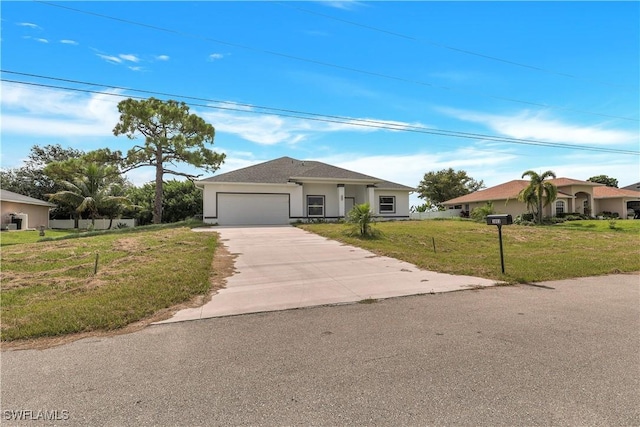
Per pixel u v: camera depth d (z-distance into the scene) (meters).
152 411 2.76
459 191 42.12
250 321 5.06
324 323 4.94
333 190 23.02
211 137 24.06
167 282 6.95
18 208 26.42
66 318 4.95
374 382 3.19
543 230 18.77
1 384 3.23
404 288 7.01
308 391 3.04
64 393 3.06
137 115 22.25
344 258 10.26
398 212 24.97
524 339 4.23
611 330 4.54
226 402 2.88
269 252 11.13
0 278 7.38
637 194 33.09
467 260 10.30
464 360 3.63
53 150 39.31
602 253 12.01
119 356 3.86
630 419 2.59
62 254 9.98
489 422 2.56
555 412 2.68
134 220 30.78
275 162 24.59
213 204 20.17
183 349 4.04
